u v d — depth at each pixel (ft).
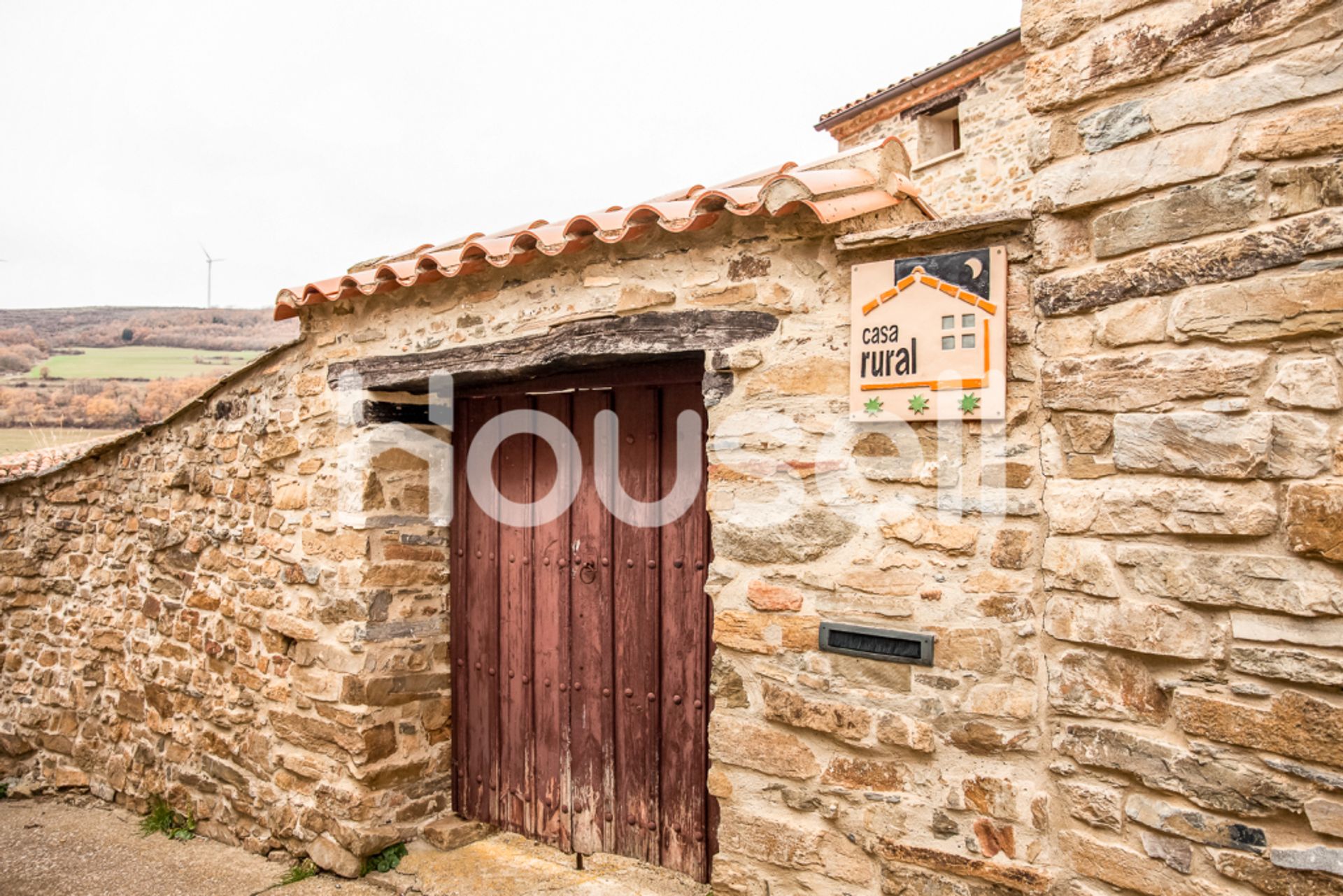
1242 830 6.39
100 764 17.35
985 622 7.73
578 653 11.92
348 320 13.28
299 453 13.74
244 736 14.32
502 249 10.62
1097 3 7.11
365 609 12.51
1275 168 6.31
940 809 7.88
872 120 32.42
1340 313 6.02
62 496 18.76
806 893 8.55
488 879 11.46
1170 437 6.70
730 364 9.07
